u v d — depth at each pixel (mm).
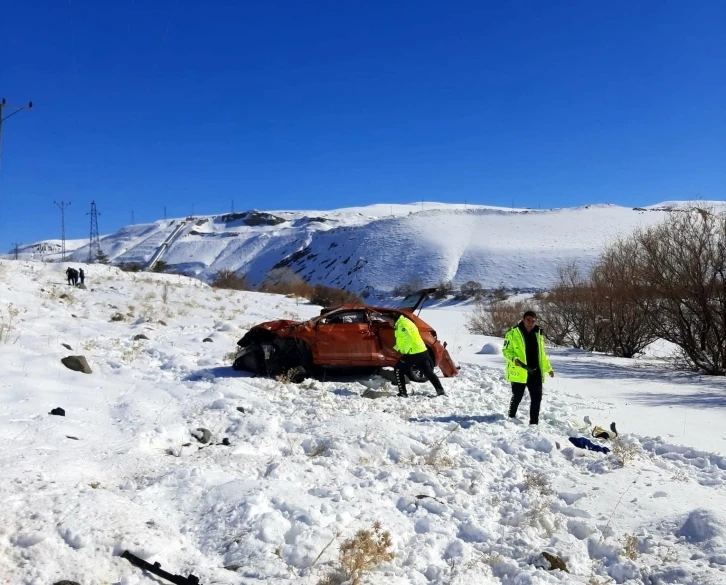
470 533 5328
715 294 16547
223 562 4570
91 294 22719
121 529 4551
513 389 9258
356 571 4359
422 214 164000
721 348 16297
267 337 11562
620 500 6129
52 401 8195
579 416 9867
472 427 8633
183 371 11359
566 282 26844
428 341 12195
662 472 7062
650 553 5074
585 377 14406
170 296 24641
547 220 146500
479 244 131250
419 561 4734
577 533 5535
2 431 6645
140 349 13055
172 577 4133
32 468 5504
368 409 9523
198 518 5215
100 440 6941
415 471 6625
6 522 4387
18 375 9188
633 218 140875
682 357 18703
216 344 14531
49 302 18141
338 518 5227
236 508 5238
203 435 7492
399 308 12562
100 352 12336
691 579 4531
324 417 8734
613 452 7520
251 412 8750
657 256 17828
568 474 6926
